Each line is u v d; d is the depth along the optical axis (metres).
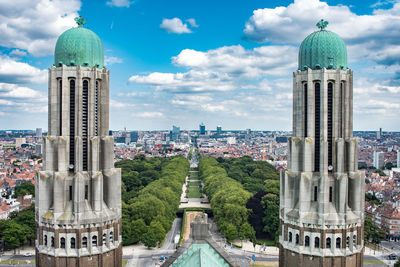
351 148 108.31
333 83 108.00
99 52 111.88
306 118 109.81
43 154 109.31
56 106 107.88
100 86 111.19
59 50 108.81
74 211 104.75
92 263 105.62
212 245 88.75
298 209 108.50
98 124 111.06
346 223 104.50
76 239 104.12
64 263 104.38
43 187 106.06
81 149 106.56
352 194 108.25
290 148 111.81
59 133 108.44
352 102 109.88
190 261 84.94
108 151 111.56
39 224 106.50
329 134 109.00
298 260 107.06
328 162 109.12
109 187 110.75
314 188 107.69
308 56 109.81
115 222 110.69
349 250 105.88
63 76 106.12
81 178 104.94
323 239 104.31
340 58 108.81
